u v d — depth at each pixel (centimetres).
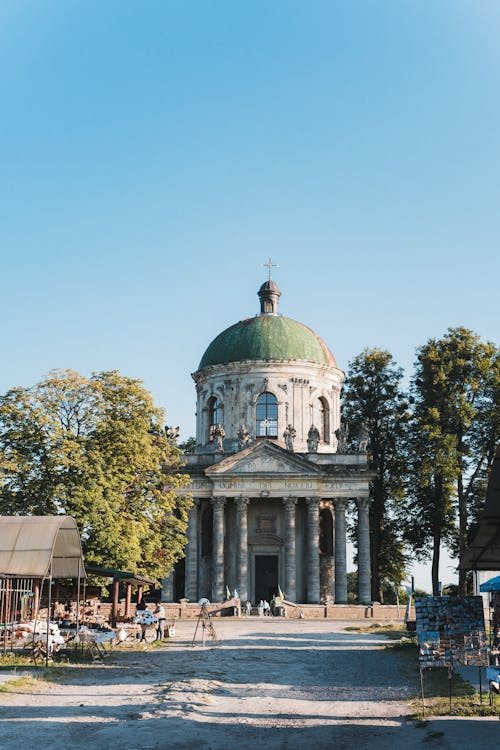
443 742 1956
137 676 3253
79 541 3959
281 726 2255
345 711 2519
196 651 4325
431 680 3192
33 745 1955
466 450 8175
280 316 9612
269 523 8569
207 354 9538
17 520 3662
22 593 4259
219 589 8169
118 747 1950
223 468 8306
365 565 8194
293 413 9012
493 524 2400
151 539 6228
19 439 5484
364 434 8656
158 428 6209
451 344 8425
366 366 9606
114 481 5556
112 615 4969
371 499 9319
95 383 5900
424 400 8494
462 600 2594
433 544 8794
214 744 2000
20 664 3391
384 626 6316
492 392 8138
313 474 8238
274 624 6544
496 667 2525
